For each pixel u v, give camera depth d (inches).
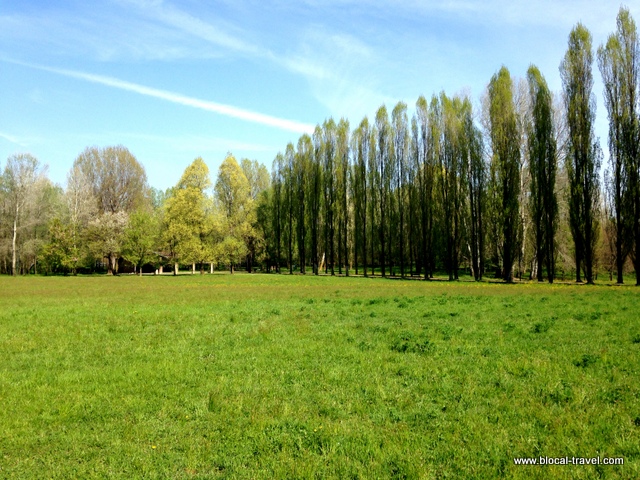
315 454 237.3
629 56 1595.7
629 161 1566.2
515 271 2378.2
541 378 363.9
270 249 3213.6
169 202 2696.9
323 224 2878.9
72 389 359.3
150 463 232.2
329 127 2743.6
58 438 267.3
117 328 641.0
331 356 455.2
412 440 251.6
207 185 2755.9
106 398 335.3
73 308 905.5
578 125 1668.3
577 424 267.9
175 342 541.0
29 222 2837.1
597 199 1632.6
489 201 1859.0
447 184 2118.6
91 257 2957.7
